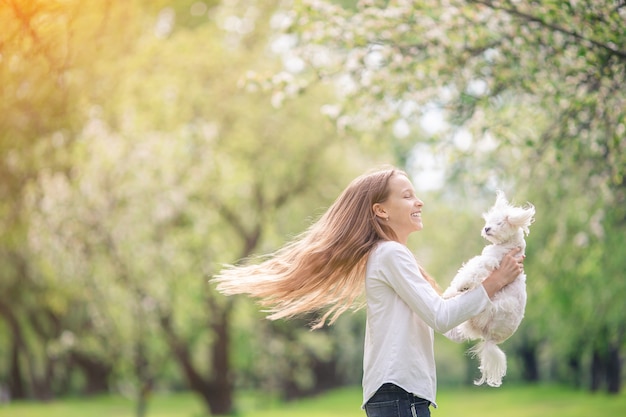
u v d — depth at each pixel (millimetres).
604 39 6637
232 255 18125
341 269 4117
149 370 18609
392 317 3832
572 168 9945
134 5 15094
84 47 11852
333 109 9031
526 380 33156
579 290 13445
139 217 15625
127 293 16375
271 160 18109
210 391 19625
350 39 8234
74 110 13578
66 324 21984
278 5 17875
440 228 20562
